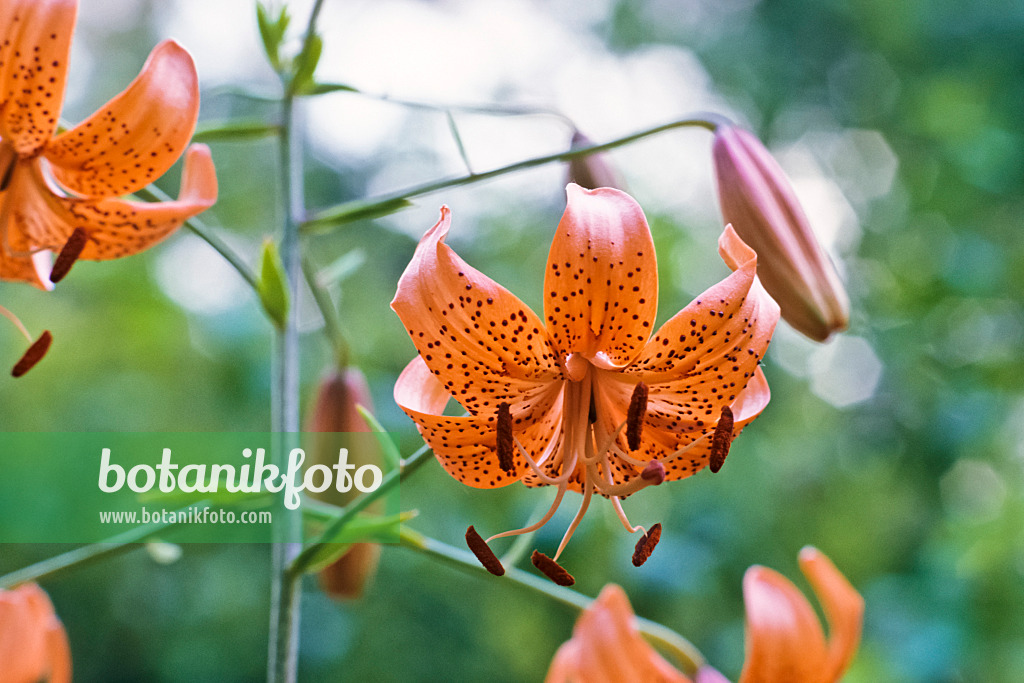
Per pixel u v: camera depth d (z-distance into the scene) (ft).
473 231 5.21
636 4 6.48
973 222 4.65
